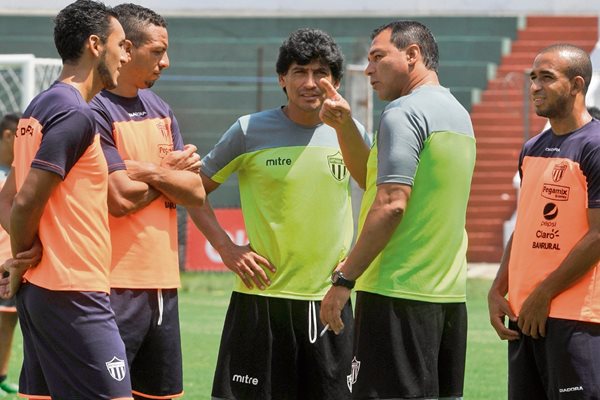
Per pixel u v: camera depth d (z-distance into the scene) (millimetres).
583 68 13133
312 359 14758
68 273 11961
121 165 13852
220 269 43906
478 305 35844
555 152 13258
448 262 13062
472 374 23328
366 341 12906
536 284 13180
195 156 14359
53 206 12031
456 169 12961
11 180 12648
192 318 31828
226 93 55344
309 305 14727
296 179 14703
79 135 11859
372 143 14875
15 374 22969
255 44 55750
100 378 11984
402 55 13211
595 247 12703
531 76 13414
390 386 12758
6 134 21406
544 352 13211
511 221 50188
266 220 14758
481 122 54781
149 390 14312
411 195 12820
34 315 12102
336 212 14859
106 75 12516
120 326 13820
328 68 14648
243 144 14953
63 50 12398
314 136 14859
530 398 13516
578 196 12938
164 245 14242
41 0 55844
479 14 55688
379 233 12500
